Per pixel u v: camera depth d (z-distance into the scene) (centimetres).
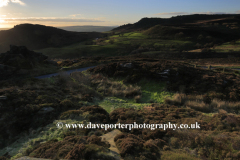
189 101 1616
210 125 1001
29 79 1972
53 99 1479
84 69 3006
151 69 2323
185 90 1883
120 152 674
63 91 1833
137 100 1741
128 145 698
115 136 873
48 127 1080
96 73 2592
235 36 12375
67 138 824
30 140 925
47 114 1248
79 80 2256
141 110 1407
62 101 1462
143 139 883
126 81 2252
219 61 5150
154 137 873
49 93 1633
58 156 626
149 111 1343
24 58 2569
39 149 742
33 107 1246
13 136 1018
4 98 1238
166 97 1783
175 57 7088
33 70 2478
